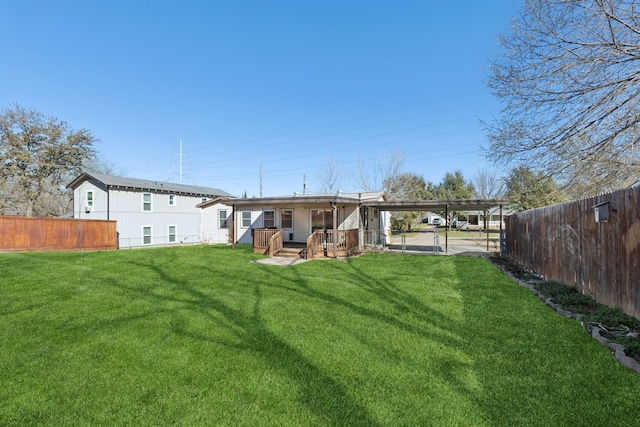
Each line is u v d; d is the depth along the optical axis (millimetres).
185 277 7727
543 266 7531
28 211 22984
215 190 28312
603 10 5215
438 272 8617
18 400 2518
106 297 5766
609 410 2271
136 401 2500
